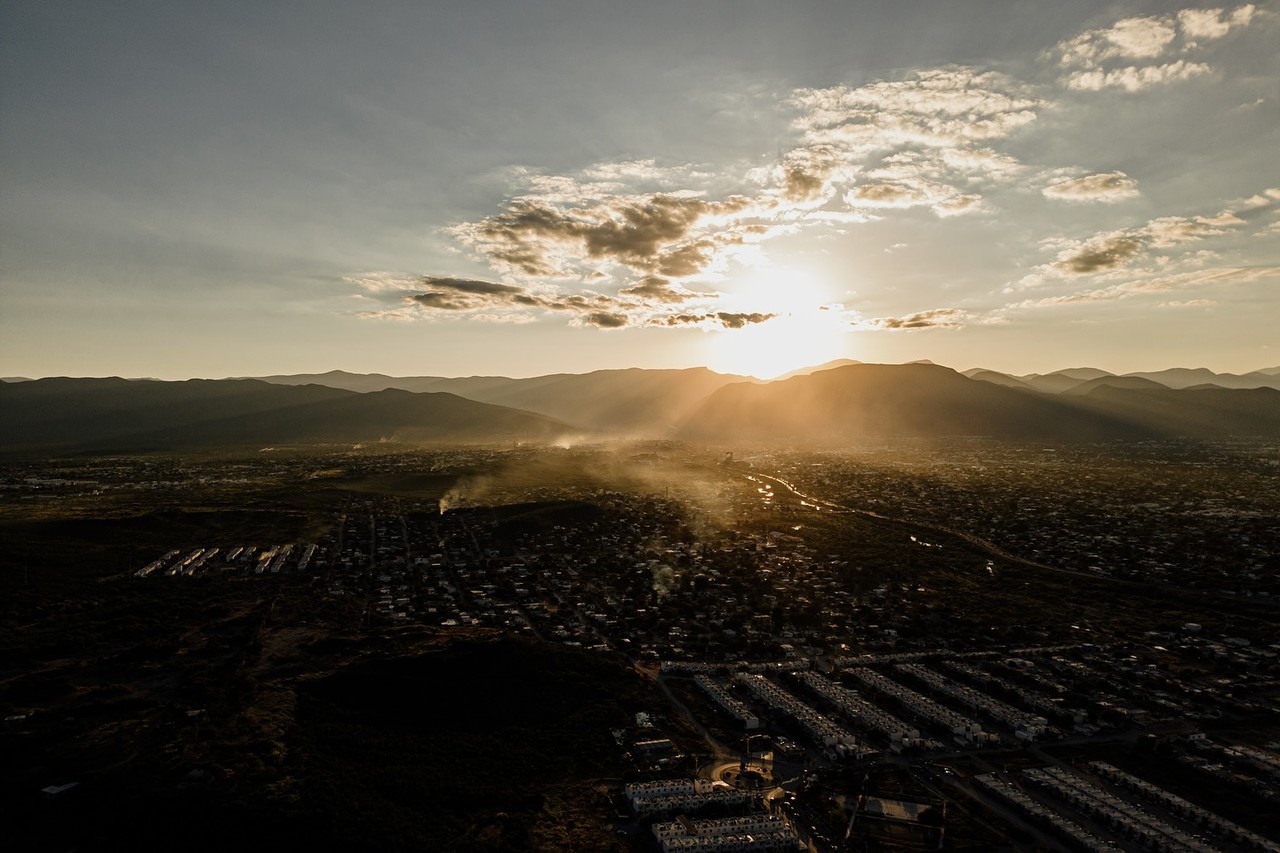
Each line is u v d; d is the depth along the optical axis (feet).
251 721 400.47
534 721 444.96
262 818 318.86
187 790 333.21
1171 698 492.13
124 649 509.35
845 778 384.88
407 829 326.24
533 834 329.72
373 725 424.87
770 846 320.50
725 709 467.52
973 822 346.33
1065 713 456.86
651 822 341.21
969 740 428.97
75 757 356.79
